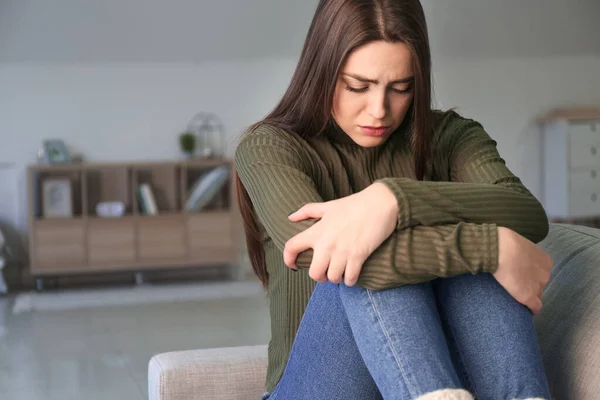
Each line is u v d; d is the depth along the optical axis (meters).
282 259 1.21
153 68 5.82
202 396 1.28
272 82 6.02
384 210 0.94
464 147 1.25
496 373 0.95
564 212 6.43
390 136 1.26
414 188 0.97
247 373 1.30
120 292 5.23
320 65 1.13
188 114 5.91
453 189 1.00
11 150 5.65
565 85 6.63
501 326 0.97
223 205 5.81
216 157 5.79
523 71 6.55
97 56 5.69
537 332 1.22
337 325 1.02
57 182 5.42
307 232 0.97
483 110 6.52
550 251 1.30
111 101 5.78
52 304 4.88
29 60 5.62
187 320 4.35
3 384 3.29
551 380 1.16
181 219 5.46
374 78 1.09
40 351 3.79
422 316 0.93
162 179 5.84
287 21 5.80
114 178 5.73
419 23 1.10
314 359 1.04
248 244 1.32
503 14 6.20
